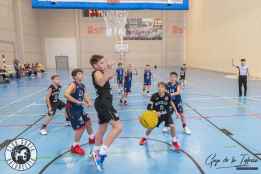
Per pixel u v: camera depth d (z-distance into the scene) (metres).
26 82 16.86
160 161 4.19
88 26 29.86
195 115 7.20
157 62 31.00
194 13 27.83
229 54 20.36
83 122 4.49
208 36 24.30
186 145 4.88
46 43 29.94
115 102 9.38
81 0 11.45
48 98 5.72
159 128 6.02
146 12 29.91
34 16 28.11
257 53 16.50
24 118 7.26
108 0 11.61
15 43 23.12
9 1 21.72
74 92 4.45
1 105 9.22
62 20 29.70
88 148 4.83
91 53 30.30
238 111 7.61
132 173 3.80
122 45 24.83
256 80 15.47
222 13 21.28
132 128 6.08
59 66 30.31
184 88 12.73
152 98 4.66
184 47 31.11
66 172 3.87
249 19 17.30
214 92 11.34
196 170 3.85
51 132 5.86
